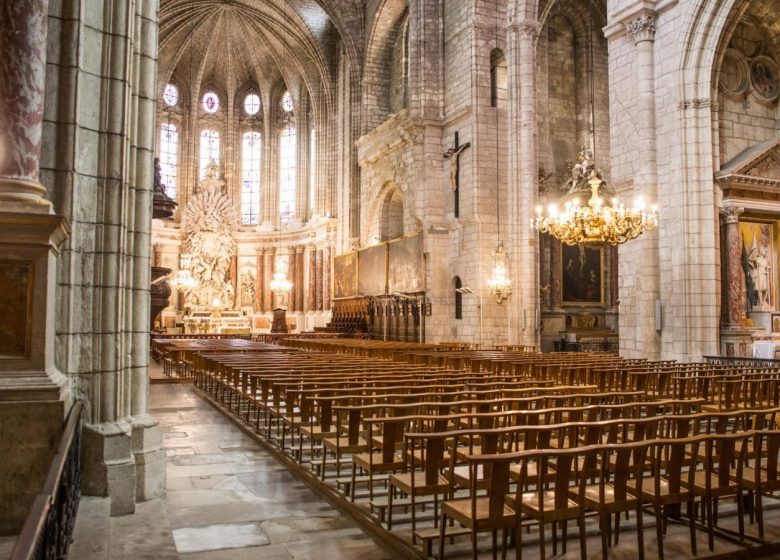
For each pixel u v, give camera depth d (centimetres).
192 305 4494
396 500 696
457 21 2958
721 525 622
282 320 4184
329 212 4309
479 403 746
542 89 3120
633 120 1964
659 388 1238
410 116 3044
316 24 4144
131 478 673
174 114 4741
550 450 490
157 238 4553
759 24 2012
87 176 688
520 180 2664
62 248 662
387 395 805
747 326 1828
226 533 622
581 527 503
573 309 3003
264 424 1174
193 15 4412
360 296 3575
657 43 1923
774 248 1914
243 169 4925
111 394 691
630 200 1983
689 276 1803
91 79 694
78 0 675
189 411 1398
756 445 589
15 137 586
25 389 562
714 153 1833
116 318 700
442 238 3002
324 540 604
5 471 556
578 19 3198
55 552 397
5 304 571
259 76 4816
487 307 2744
